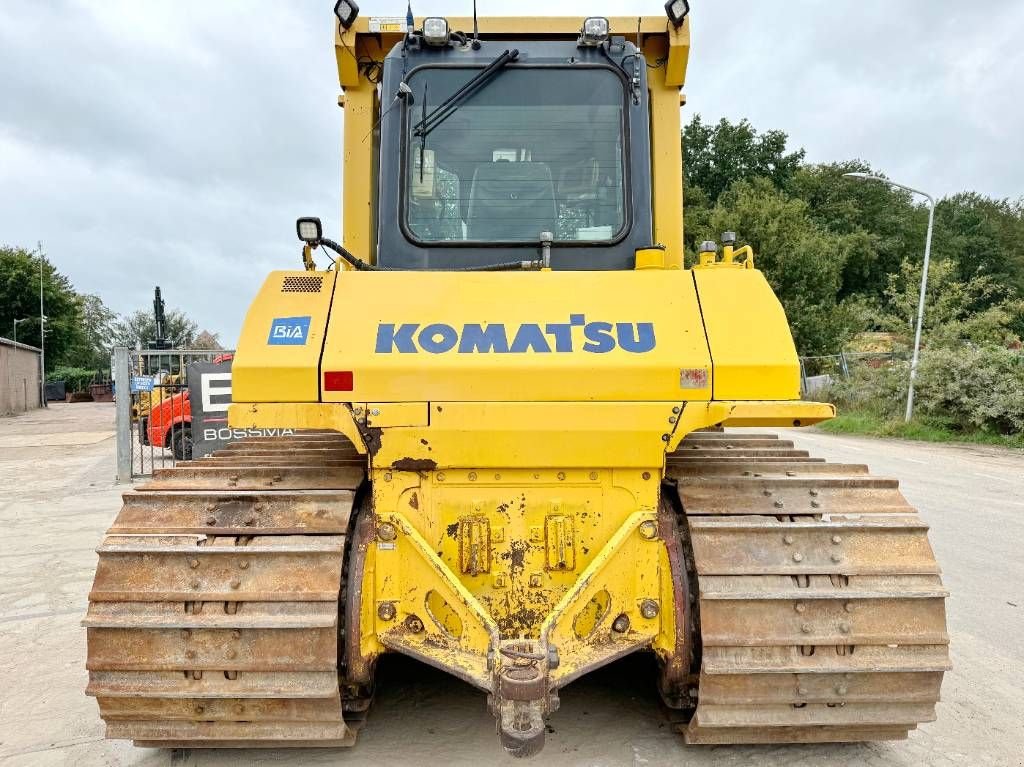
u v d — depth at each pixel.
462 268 3.68
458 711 3.63
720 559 2.90
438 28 3.77
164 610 2.80
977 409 16.12
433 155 3.75
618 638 2.93
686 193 40.44
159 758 3.25
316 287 3.10
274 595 2.79
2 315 53.31
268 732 2.89
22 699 3.91
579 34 4.05
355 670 2.91
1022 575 5.94
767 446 4.26
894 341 21.92
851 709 2.90
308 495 3.05
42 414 33.94
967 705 3.73
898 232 50.06
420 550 2.89
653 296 3.08
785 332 2.99
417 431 2.90
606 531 3.02
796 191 46.97
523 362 2.89
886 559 2.92
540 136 3.77
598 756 3.19
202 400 10.05
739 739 3.04
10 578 6.16
